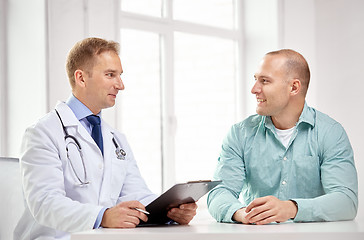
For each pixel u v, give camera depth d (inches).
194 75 158.4
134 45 141.4
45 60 109.8
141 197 82.0
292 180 77.7
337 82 166.6
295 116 78.2
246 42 170.7
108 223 63.0
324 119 78.5
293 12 166.2
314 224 62.0
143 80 143.6
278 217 63.5
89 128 81.2
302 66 77.2
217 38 165.2
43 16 110.2
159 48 148.6
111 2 123.5
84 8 117.8
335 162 74.9
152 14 146.5
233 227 59.2
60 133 76.1
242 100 170.1
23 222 77.9
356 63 163.8
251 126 81.4
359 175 161.5
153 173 145.6
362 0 163.0
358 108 163.0
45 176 71.1
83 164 77.0
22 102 113.4
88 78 78.7
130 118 140.3
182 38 155.2
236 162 80.3
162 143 147.9
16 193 78.7
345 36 165.6
